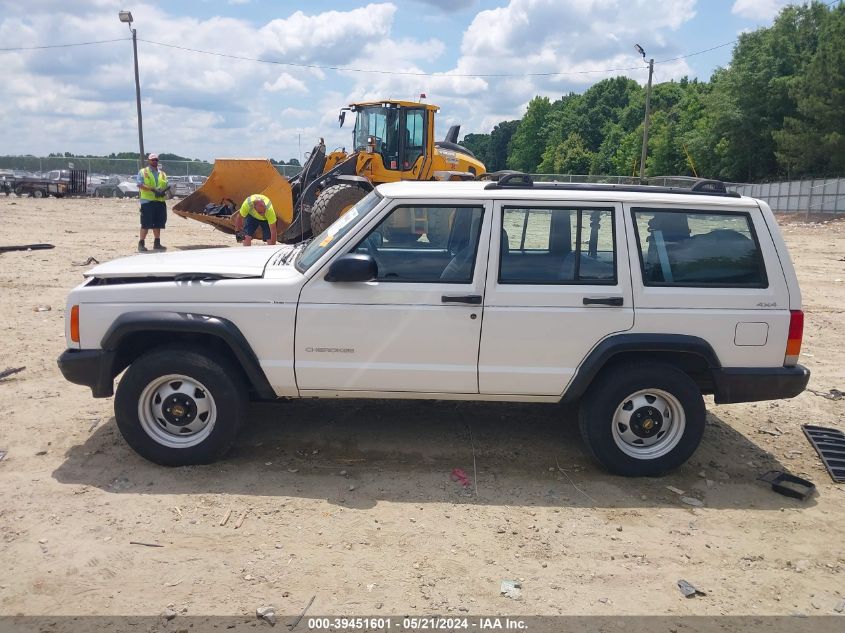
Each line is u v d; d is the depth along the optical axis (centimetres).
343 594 355
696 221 490
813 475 520
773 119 5244
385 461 510
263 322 473
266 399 494
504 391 486
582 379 477
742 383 483
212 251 593
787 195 4241
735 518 452
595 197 482
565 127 10112
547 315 473
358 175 1541
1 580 357
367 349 476
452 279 477
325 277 473
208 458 485
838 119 4366
